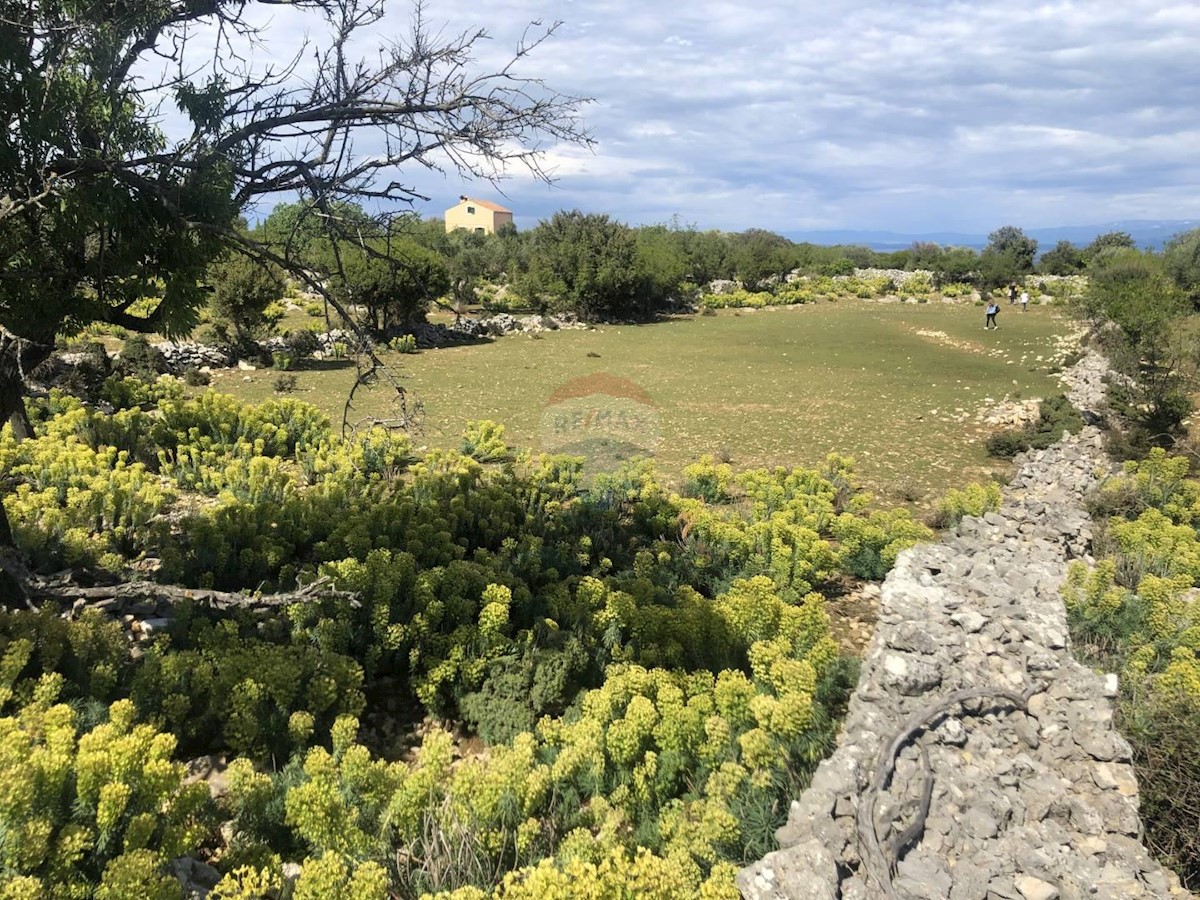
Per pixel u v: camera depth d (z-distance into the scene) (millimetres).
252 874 3652
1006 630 5727
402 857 4285
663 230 63406
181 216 4980
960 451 14859
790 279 56969
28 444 11125
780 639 6043
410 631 6270
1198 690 5059
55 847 3656
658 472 13047
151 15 5113
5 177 4898
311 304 34469
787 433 16031
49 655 5430
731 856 4250
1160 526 9555
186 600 6258
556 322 33562
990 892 3658
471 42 4934
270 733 5262
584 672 6441
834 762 4348
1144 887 3754
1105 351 21828
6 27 4754
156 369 20000
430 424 15961
